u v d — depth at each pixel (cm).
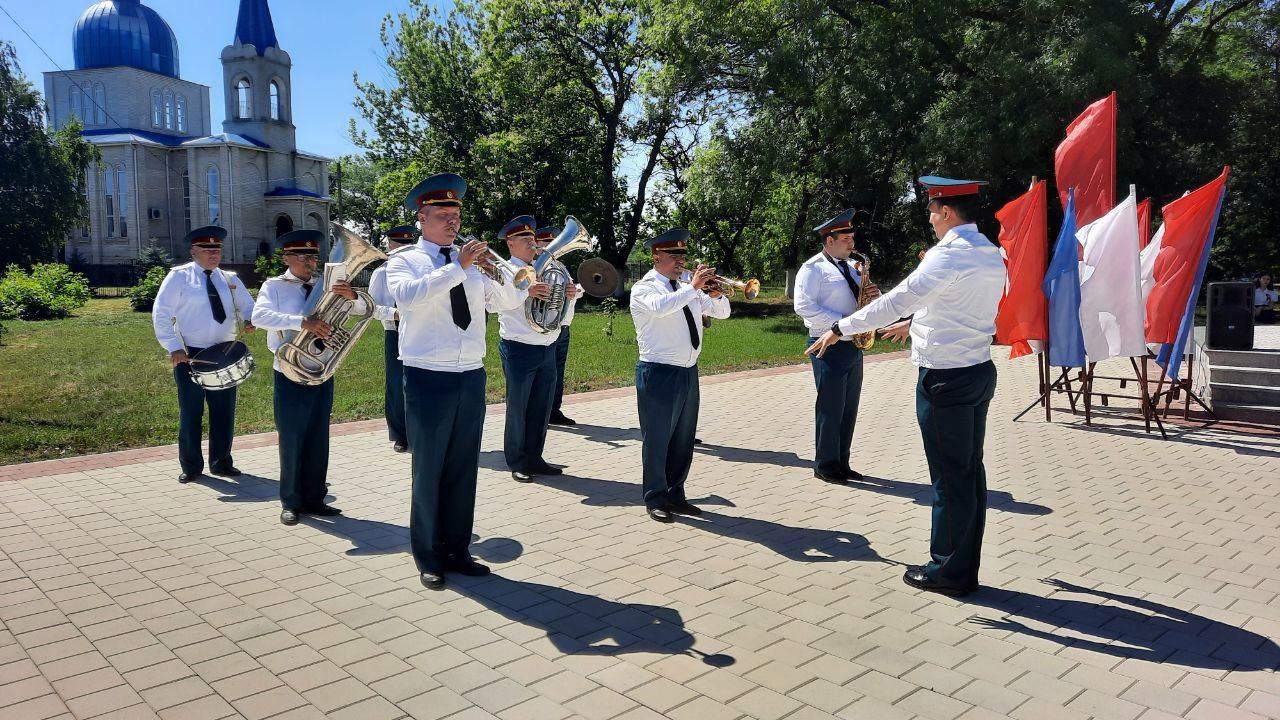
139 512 640
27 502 664
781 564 531
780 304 3328
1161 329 938
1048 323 893
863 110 2339
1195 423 983
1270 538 578
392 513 645
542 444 758
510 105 3631
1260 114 2772
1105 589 489
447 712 352
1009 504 663
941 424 470
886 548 562
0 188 3962
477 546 566
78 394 1208
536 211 3569
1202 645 417
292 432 609
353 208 6862
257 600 473
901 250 2761
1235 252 3341
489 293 530
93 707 356
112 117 5294
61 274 3189
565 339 984
